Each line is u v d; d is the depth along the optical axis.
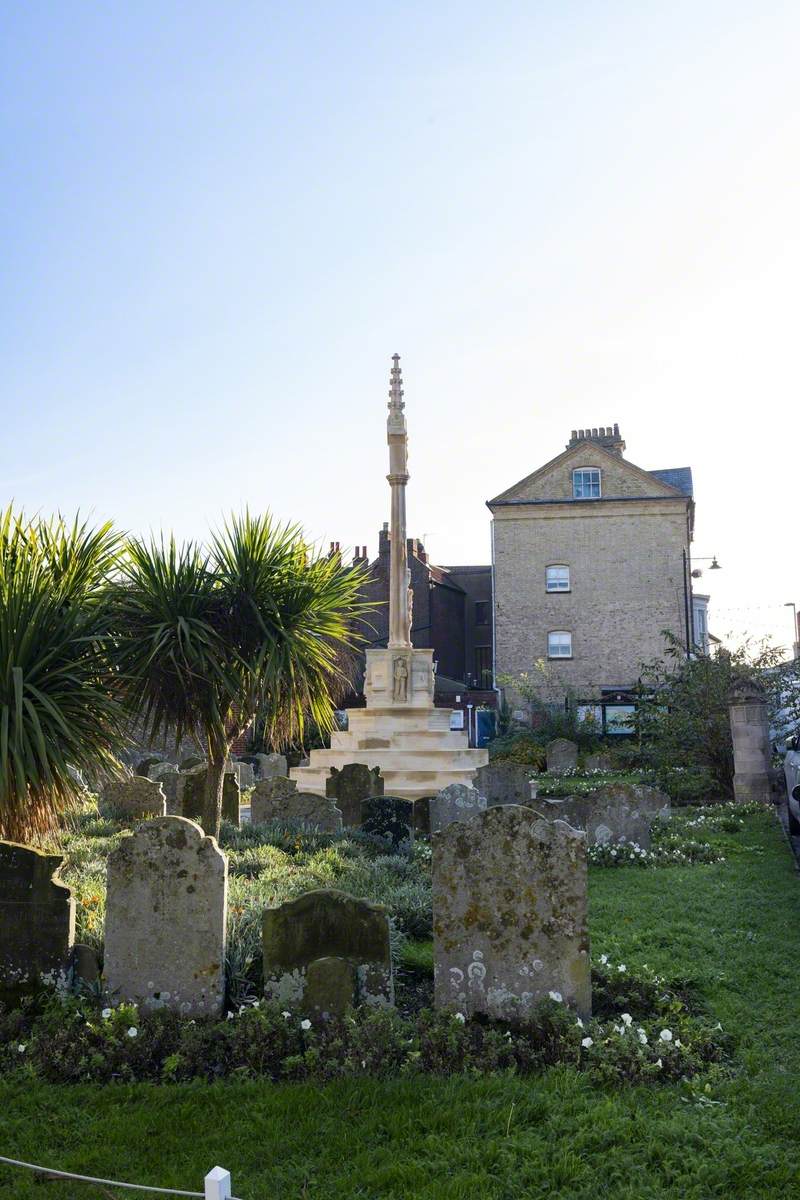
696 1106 5.43
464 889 6.85
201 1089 5.84
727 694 20.19
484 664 47.81
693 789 19.94
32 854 7.08
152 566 11.61
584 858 6.70
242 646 12.20
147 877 7.02
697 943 8.46
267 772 25.77
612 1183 4.76
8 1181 4.84
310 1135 5.26
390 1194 4.68
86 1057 6.23
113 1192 4.71
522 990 6.67
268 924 6.83
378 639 41.62
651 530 38.88
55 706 9.08
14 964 6.99
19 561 10.18
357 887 10.21
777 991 7.29
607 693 35.19
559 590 38.97
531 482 39.72
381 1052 6.09
